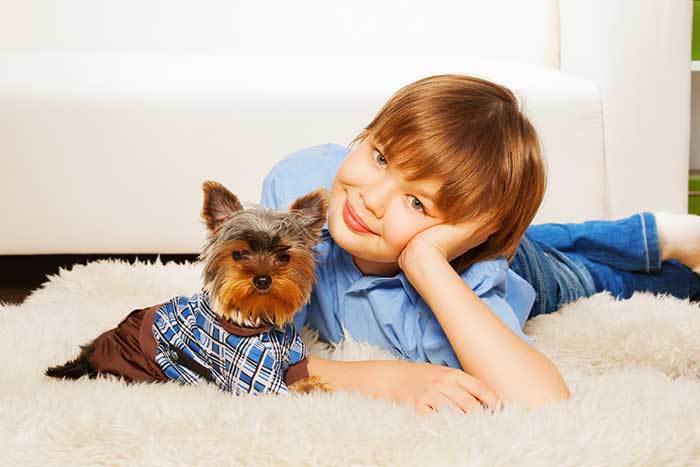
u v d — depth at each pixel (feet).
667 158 8.23
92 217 7.42
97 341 4.42
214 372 3.93
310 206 3.98
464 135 4.10
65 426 3.35
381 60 7.98
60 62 7.45
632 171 8.20
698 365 4.98
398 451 3.12
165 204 7.45
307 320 5.03
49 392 3.81
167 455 3.12
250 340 3.82
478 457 3.06
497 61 8.43
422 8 9.51
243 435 3.22
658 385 4.09
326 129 7.43
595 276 6.65
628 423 3.41
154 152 7.35
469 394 3.68
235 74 7.43
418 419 3.39
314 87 7.42
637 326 5.25
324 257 4.80
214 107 7.33
